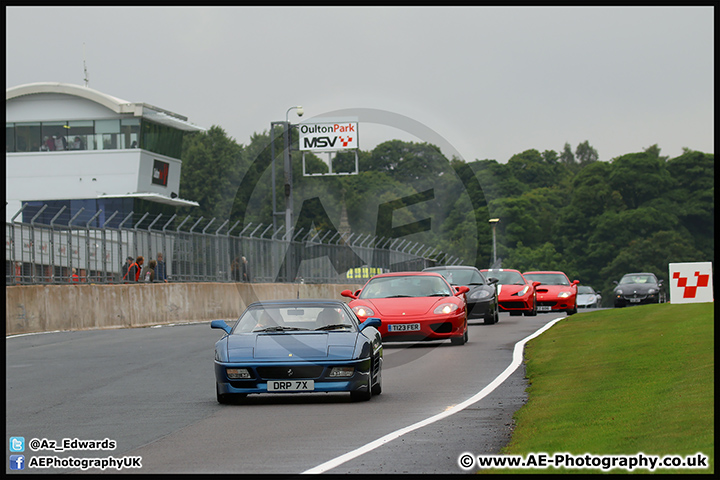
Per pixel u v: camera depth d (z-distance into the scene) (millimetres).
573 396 21422
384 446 16312
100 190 123312
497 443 16203
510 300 57812
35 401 24266
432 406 21562
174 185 132000
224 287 69562
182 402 23672
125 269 59344
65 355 37625
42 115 123688
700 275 45875
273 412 21438
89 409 22641
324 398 23984
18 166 123938
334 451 16016
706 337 29766
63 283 53250
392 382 26969
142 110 121938
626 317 43281
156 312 61188
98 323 55219
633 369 25000
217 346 23359
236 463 15227
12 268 48906
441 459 14914
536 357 31844
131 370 31922
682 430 15531
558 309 62969
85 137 123875
